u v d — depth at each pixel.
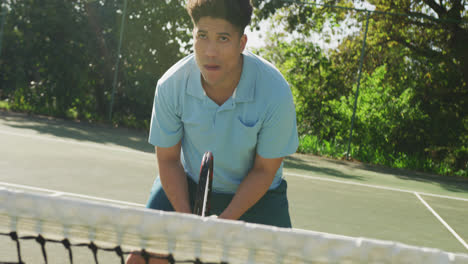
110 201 3.82
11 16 9.84
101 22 10.00
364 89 9.23
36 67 10.11
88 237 1.09
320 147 9.32
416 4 10.96
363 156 9.12
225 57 1.45
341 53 9.41
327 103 9.32
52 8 9.73
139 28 9.98
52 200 1.09
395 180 7.28
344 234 3.65
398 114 9.05
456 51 9.05
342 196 5.32
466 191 6.89
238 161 1.81
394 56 9.35
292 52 9.46
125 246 1.09
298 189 5.47
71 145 6.72
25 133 7.34
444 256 0.89
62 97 10.17
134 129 9.99
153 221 1.05
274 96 1.69
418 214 4.74
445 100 9.09
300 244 0.97
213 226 1.02
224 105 1.69
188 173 1.96
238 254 1.02
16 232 1.10
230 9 1.38
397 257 0.91
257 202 1.95
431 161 9.02
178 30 10.07
